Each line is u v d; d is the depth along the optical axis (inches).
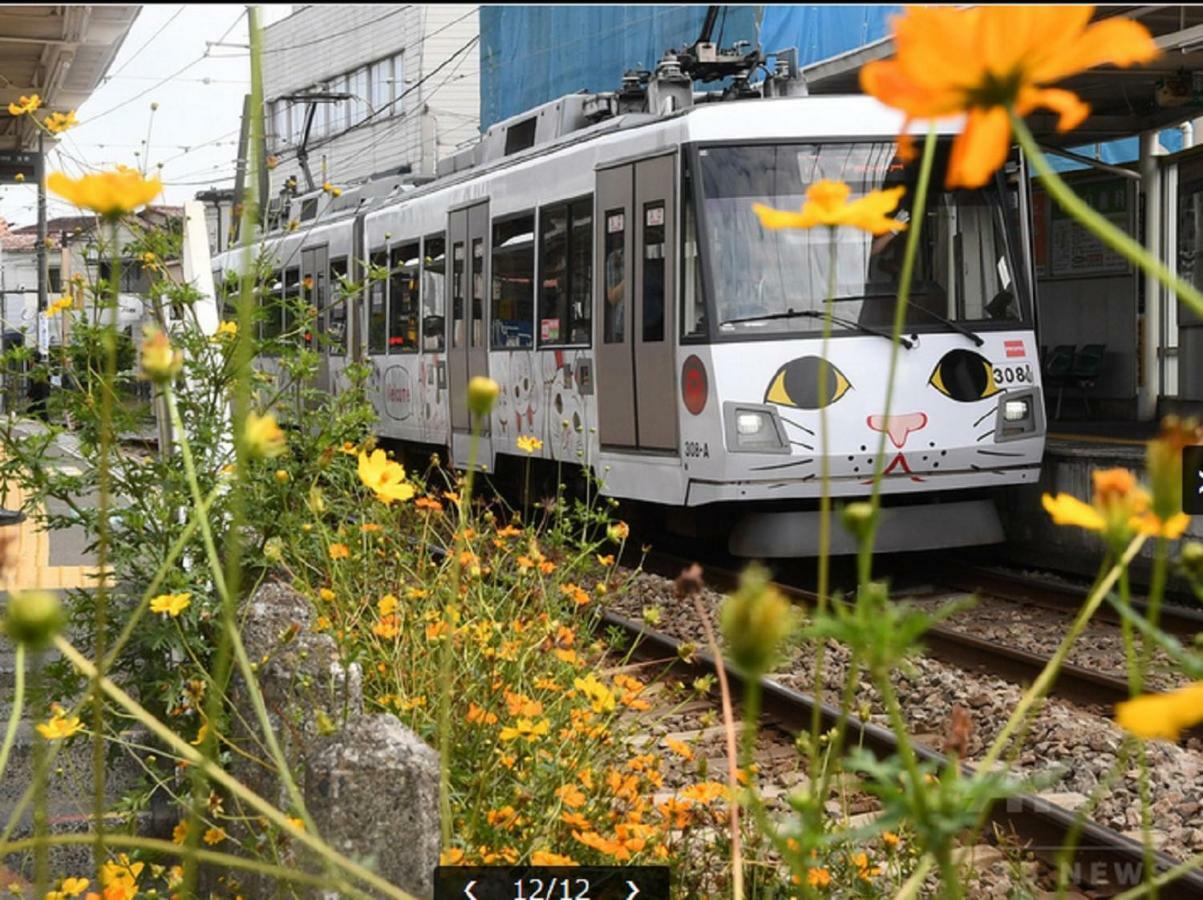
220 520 195.5
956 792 43.2
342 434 214.7
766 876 137.4
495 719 139.3
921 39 33.4
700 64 552.4
